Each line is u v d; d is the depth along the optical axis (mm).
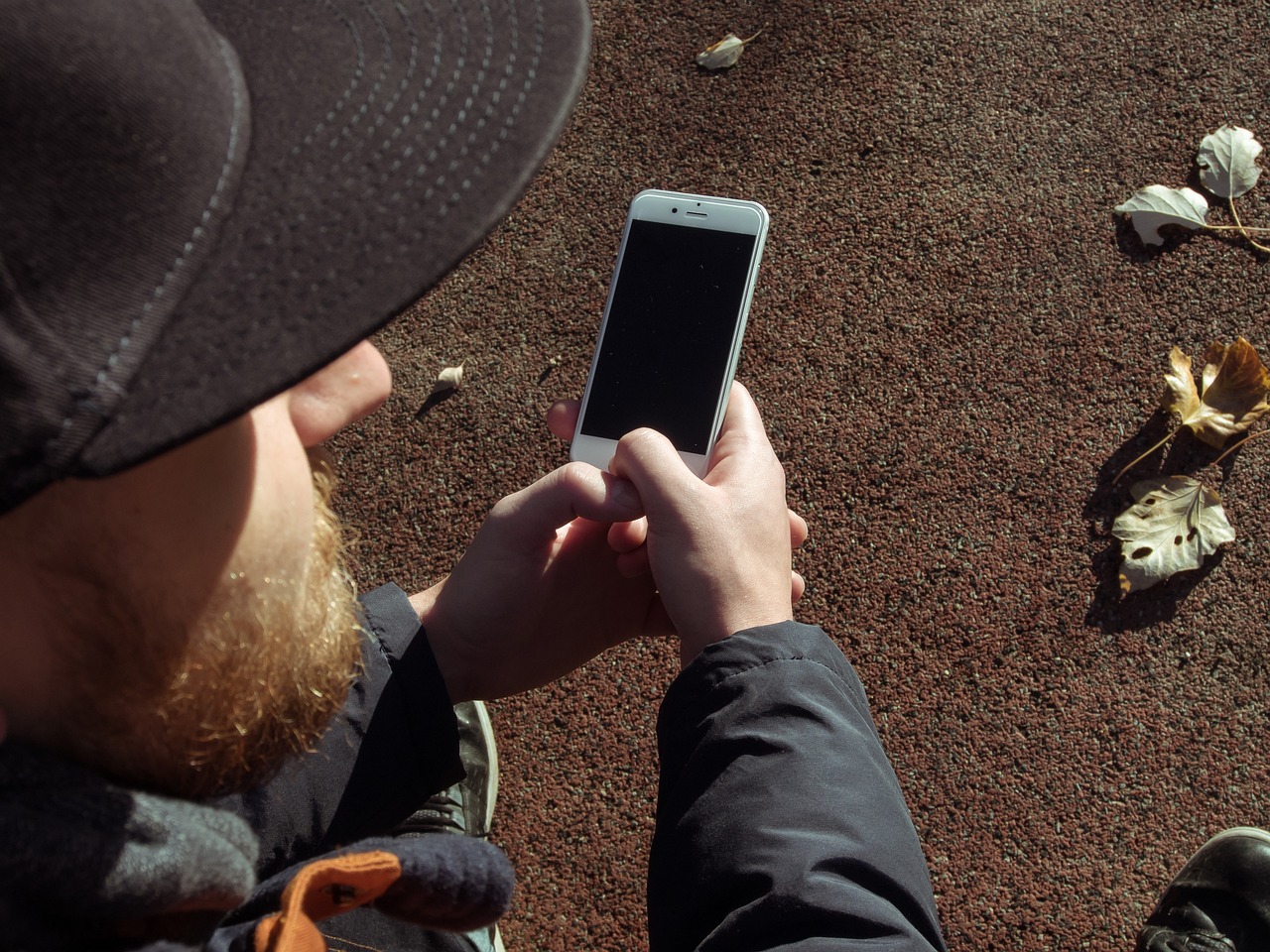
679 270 1411
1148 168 2170
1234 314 2059
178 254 519
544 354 2207
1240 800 1820
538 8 693
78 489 534
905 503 2025
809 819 942
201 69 552
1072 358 2068
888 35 2322
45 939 567
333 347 558
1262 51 2209
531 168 630
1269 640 1882
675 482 1150
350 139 630
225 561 633
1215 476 1977
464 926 880
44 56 471
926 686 1930
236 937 939
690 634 1146
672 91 2352
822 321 2145
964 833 1858
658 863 1017
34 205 474
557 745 1992
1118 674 1900
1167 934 1723
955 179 2207
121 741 637
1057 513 1991
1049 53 2266
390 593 1204
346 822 1167
